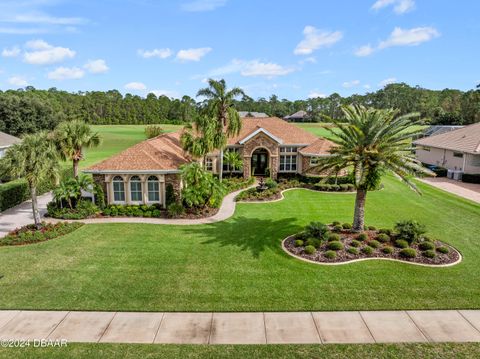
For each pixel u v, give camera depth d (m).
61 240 19.61
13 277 15.10
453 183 35.28
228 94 30.72
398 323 11.79
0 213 25.58
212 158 36.78
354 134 18.31
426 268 15.74
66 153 26.73
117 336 11.14
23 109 65.12
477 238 19.69
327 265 16.06
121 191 25.34
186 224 22.47
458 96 122.56
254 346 10.65
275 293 13.70
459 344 10.73
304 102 167.62
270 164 36.81
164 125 124.81
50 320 12.00
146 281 14.73
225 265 16.25
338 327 11.59
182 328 11.55
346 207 26.81
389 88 138.88
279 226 22.03
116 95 164.88
